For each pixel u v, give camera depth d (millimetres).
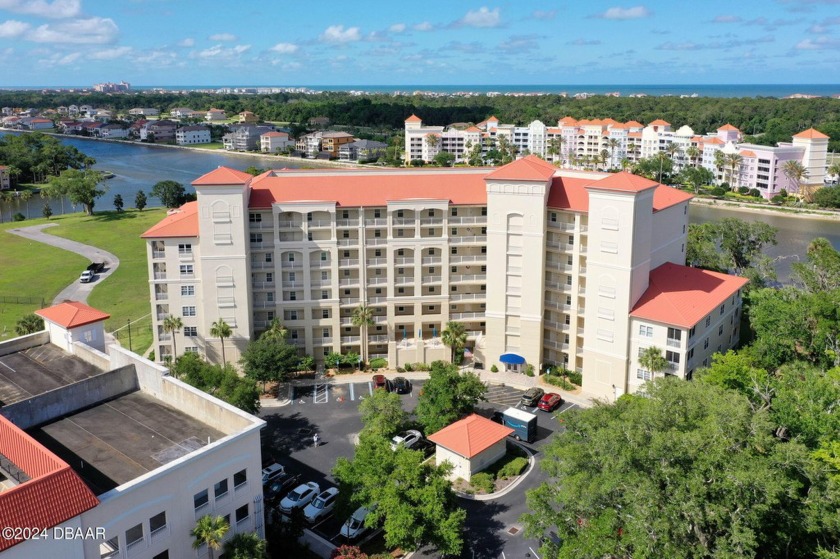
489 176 93500
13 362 68250
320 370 99625
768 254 166125
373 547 60812
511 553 59156
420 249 99625
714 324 89562
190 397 57344
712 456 46688
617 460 49312
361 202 97438
